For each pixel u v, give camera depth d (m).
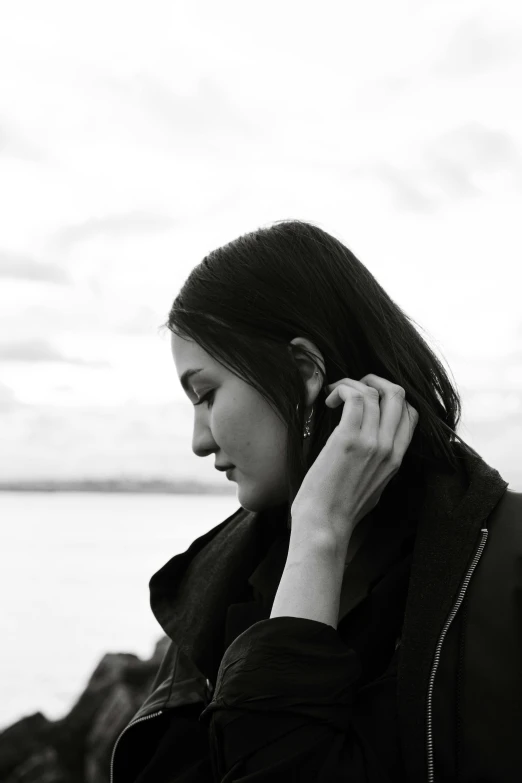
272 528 1.69
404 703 1.19
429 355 1.51
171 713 1.62
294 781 1.16
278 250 1.45
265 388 1.38
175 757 1.56
